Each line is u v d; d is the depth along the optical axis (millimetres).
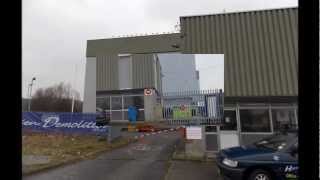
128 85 16062
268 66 14438
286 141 8961
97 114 16750
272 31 14789
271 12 14969
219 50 14867
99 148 17125
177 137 20156
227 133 14234
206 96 14617
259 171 8672
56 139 20172
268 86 14258
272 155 8688
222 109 14383
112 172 11500
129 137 18812
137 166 12531
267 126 14094
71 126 22281
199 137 13742
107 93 16562
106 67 16625
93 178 10578
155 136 20859
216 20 15188
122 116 16438
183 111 14875
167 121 15258
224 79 14570
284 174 8500
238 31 14969
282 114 14086
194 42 15078
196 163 12930
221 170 9172
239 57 14688
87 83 22828
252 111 14297
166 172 11398
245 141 14094
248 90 14320
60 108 31453
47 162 13156
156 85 15430
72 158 14258
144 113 15773
